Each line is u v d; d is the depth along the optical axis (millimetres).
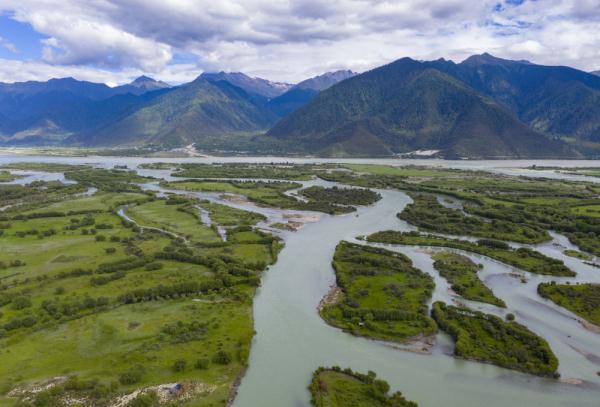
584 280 143125
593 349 100438
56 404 77250
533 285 138000
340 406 78375
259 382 86062
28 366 88312
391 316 111500
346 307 116438
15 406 75562
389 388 84062
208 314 113625
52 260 151500
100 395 79250
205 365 89625
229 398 81000
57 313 109125
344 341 102125
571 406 81438
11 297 117812
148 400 77688
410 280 137375
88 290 125625
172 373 87562
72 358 91750
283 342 101188
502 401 82188
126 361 90812
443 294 128875
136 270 143875
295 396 82188
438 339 103125
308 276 143500
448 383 86938
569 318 115062
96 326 105625
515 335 102500
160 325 106938
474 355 95375
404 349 98750
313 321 111812
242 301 122188
